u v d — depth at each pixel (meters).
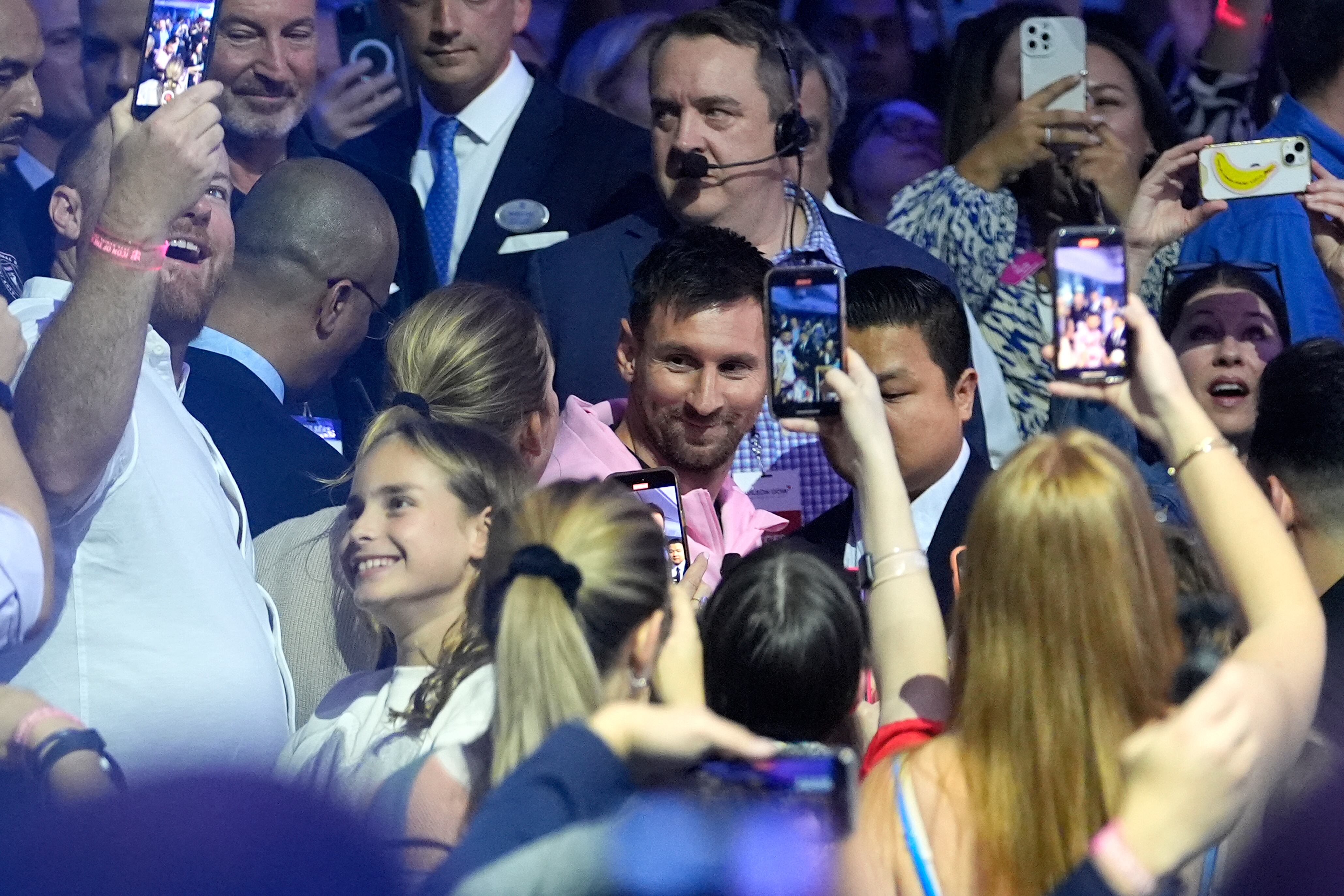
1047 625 6.77
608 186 16.89
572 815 6.24
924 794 7.01
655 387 12.16
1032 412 15.42
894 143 18.61
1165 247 15.88
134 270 9.52
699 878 6.25
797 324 8.69
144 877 5.63
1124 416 7.59
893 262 15.43
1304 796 7.51
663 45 14.84
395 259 14.71
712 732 6.48
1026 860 6.76
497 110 17.12
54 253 12.38
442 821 7.75
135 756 9.62
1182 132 17.38
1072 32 15.62
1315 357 10.08
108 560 9.98
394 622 9.30
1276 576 6.53
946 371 12.07
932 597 7.90
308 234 13.91
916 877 6.93
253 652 10.25
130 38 16.75
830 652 7.72
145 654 9.87
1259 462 10.26
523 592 7.31
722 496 12.77
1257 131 18.98
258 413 13.20
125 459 10.12
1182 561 8.40
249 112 16.25
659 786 6.55
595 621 7.39
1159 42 19.12
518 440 11.04
